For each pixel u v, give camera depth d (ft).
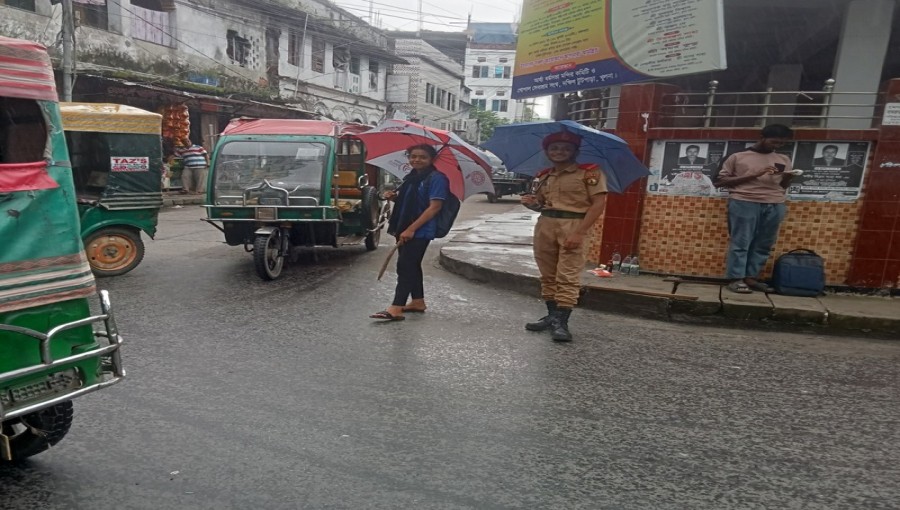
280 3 73.97
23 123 7.89
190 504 7.95
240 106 60.49
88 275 8.36
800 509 8.25
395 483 8.61
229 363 13.33
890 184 19.13
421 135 17.43
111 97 51.19
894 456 9.89
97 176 22.33
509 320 17.85
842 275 20.24
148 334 15.26
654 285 20.24
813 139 19.67
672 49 21.03
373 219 28.63
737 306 17.99
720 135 20.67
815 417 11.38
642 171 16.24
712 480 8.96
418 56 109.29
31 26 46.19
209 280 22.18
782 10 29.55
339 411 10.99
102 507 7.86
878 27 24.67
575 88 25.08
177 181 55.11
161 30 58.44
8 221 7.35
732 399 12.17
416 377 12.84
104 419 10.38
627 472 9.14
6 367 7.34
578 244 15.52
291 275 23.75
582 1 24.21
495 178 64.59
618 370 13.74
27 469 8.76
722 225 21.17
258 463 9.05
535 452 9.68
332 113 88.53
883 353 15.64
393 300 19.54
